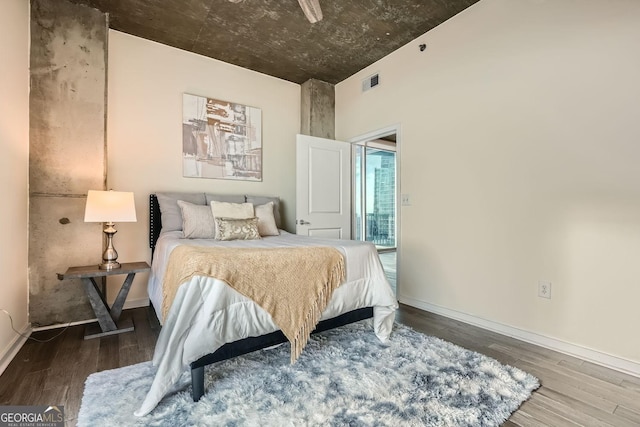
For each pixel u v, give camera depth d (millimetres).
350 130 4121
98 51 2762
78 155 2680
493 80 2578
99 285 2844
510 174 2471
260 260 1788
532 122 2342
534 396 1623
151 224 3141
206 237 2963
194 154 3473
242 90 3832
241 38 3209
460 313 2816
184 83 3434
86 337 2346
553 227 2232
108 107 3012
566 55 2166
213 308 1549
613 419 1445
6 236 2059
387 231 7238
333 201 4055
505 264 2504
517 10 2426
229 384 1667
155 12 2793
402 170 3373
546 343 2254
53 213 2578
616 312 1957
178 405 1486
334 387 1642
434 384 1678
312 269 1971
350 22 2951
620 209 1943
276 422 1372
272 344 1773
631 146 1900
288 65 3791
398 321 2773
